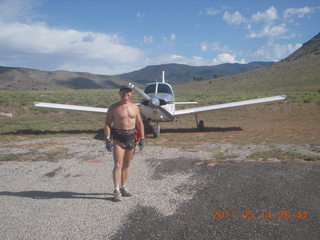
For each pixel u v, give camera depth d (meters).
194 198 3.64
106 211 3.31
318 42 118.06
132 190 4.02
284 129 10.36
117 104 3.70
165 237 2.70
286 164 5.07
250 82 84.56
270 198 3.55
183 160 5.68
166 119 9.27
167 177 4.57
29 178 4.68
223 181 4.25
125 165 3.76
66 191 4.03
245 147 6.88
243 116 15.63
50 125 12.56
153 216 3.16
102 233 2.81
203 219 3.04
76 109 10.71
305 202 3.41
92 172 4.97
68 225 2.98
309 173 4.52
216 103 22.92
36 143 8.12
